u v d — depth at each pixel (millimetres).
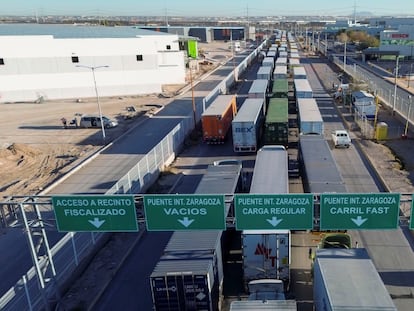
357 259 14648
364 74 73000
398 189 25953
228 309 16781
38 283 16344
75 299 17625
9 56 59969
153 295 15250
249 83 72188
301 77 58750
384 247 19938
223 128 37781
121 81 65062
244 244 16828
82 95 64000
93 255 21000
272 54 90625
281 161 23984
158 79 66438
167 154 33844
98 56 62969
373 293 12664
